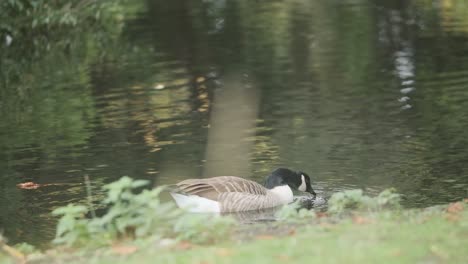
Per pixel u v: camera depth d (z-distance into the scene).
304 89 20.97
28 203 13.18
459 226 8.86
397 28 29.50
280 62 24.70
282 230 9.52
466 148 15.15
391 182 13.50
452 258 7.57
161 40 29.61
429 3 34.88
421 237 8.38
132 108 19.77
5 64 26.77
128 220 9.57
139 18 34.81
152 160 15.33
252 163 15.01
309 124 17.50
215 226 9.26
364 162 14.68
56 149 16.38
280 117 18.22
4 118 19.41
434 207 10.73
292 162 14.90
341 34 28.97
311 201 13.09
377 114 18.08
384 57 24.62
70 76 24.20
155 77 23.38
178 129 17.61
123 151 16.03
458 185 13.12
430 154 14.93
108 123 18.41
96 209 12.79
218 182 13.17
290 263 7.55
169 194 13.45
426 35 27.81
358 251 7.84
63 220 9.48
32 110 20.12
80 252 9.08
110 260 8.41
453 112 17.84
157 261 8.05
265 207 13.09
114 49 28.33
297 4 36.72
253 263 7.61
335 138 16.33
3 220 12.40
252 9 36.03
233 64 24.75
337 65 23.86
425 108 18.39
